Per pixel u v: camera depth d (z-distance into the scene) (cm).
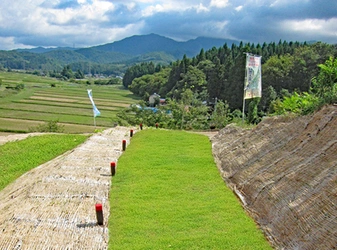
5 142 1911
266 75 4100
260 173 934
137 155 1336
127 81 11138
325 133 869
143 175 1095
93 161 1227
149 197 912
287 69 4078
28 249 635
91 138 1639
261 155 1036
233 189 967
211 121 2830
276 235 695
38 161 1523
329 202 656
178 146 1512
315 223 642
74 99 6881
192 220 778
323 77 1313
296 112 1182
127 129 1980
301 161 853
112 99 7394
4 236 673
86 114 4953
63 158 1312
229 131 1526
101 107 5875
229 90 4309
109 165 1186
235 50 6369
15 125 3778
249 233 720
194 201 886
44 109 5228
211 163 1237
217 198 906
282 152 968
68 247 647
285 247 650
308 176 769
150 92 7512
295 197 740
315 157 812
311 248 607
